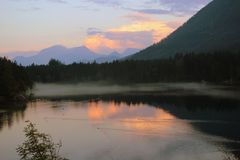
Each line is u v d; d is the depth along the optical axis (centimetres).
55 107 9731
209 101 10162
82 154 4419
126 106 9812
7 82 10938
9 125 6562
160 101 10812
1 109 9200
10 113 8419
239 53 17738
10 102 10794
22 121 7069
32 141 1838
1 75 10962
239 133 5484
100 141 5147
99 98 12638
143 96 12888
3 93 10869
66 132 5903
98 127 6372
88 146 4834
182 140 5091
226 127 6009
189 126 6212
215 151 4438
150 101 10931
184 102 10206
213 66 16900
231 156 4169
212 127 6041
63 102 11256
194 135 5419
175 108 8906
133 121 7038
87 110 9025
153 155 4350
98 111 8806
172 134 5550
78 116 7900
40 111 8800
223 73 16475
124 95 13700
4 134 5678
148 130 5956
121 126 6450
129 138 5338
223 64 16775
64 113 8438
